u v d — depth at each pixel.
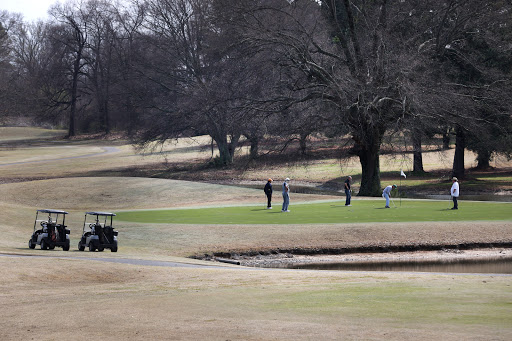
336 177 110.94
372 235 43.91
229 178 114.38
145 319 15.05
